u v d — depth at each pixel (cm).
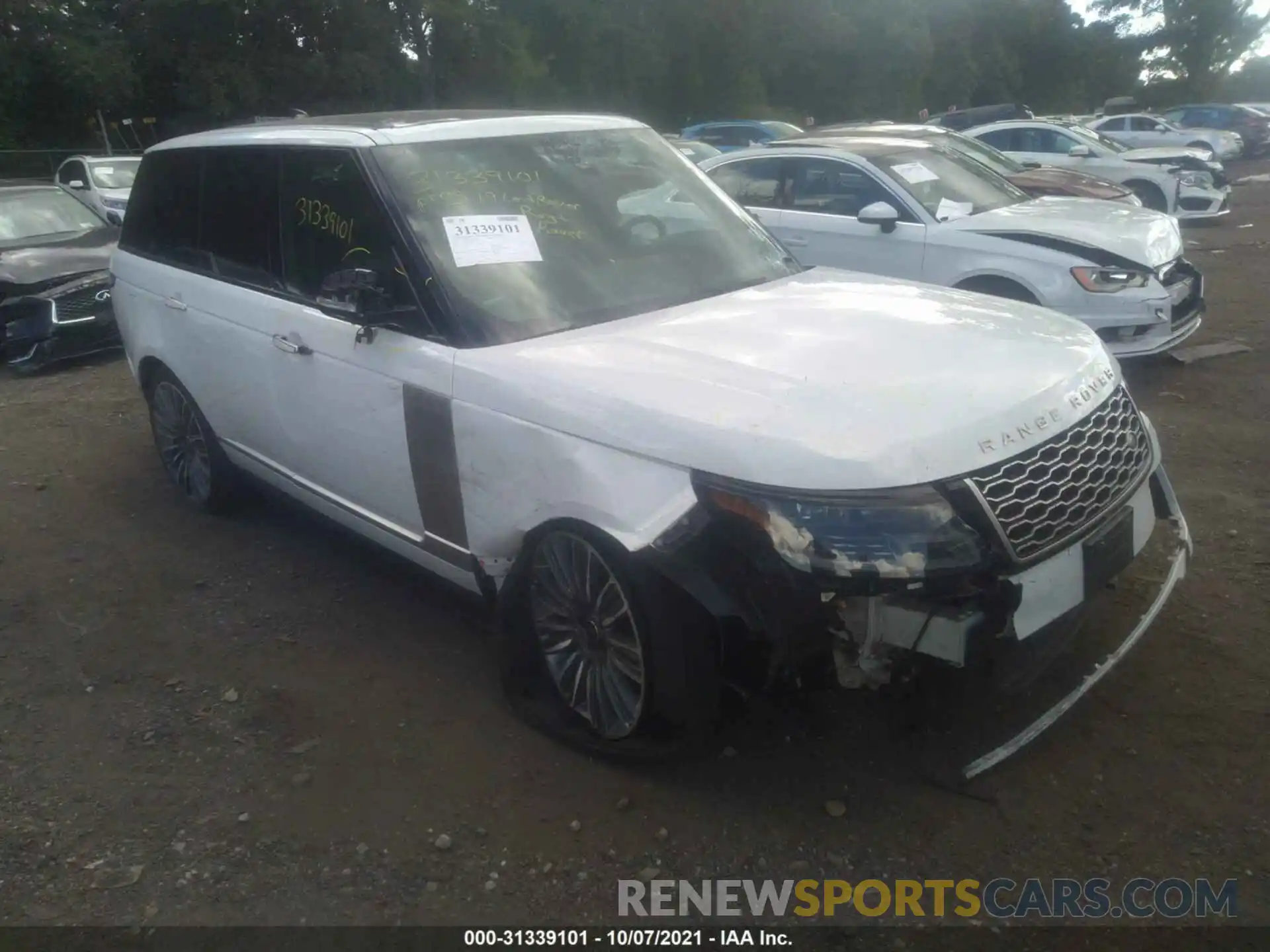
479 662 407
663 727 324
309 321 408
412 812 327
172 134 3031
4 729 381
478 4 3462
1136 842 297
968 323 358
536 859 305
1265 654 375
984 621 276
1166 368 761
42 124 2939
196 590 478
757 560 279
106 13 2939
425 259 362
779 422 285
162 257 522
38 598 479
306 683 399
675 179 449
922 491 274
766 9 4391
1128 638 323
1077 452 306
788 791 323
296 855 312
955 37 5388
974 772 305
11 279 889
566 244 388
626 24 4059
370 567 491
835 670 285
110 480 622
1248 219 1728
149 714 386
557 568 340
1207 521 487
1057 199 820
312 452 430
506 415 330
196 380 504
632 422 301
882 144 817
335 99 3061
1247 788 313
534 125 428
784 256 451
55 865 314
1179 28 6056
